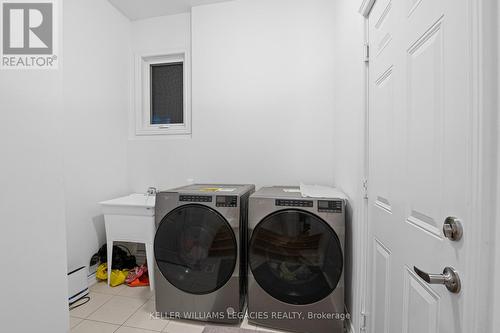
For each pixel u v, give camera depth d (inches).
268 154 85.8
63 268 32.5
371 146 45.6
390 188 36.8
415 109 29.2
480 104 18.3
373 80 44.5
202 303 60.4
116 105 92.9
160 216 61.7
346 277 59.3
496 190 17.3
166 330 57.9
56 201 31.7
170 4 89.3
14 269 27.0
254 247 57.6
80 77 77.9
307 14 81.7
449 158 22.4
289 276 56.1
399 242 33.6
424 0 27.0
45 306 30.1
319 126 81.9
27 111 28.5
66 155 73.5
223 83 88.1
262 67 85.2
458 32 21.0
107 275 80.4
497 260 17.2
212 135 89.7
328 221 54.1
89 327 58.9
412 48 30.0
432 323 25.4
